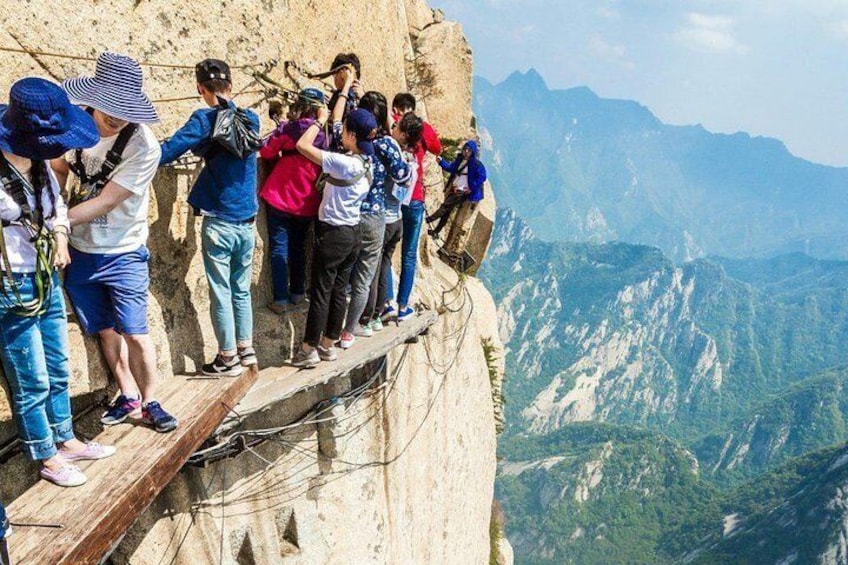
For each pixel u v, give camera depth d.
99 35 7.44
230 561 9.27
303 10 11.13
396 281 14.34
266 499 9.79
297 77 11.02
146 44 8.02
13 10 6.62
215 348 9.16
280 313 10.16
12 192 5.14
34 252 5.33
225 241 7.85
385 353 10.95
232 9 9.28
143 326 6.66
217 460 8.52
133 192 6.14
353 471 11.65
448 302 17.61
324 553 10.90
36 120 4.97
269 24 10.09
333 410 10.69
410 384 14.11
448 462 17.30
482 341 26.70
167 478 6.44
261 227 10.10
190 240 8.73
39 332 5.57
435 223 21.81
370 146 8.86
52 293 5.67
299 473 10.40
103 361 7.36
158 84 8.22
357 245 9.22
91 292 6.60
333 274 9.16
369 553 12.10
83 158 6.07
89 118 5.56
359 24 13.59
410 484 14.20
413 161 10.57
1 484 6.24
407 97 11.12
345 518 11.42
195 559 8.60
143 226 6.67
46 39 6.91
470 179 19.97
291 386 8.91
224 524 9.09
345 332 10.45
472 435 20.03
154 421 6.79
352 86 10.03
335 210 8.76
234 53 9.40
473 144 20.00
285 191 9.48
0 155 5.12
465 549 19.47
